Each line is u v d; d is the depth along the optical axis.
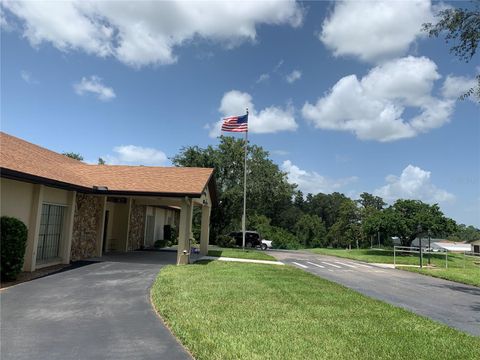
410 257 34.25
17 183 12.70
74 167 19.86
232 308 8.90
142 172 20.23
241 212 45.25
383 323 8.24
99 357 5.78
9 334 6.68
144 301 9.49
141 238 26.55
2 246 11.11
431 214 37.81
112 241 22.67
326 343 6.67
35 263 13.54
